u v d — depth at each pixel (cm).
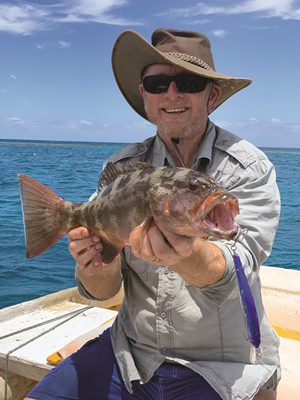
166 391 282
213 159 307
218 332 282
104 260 271
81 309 488
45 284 864
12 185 2619
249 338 228
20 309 476
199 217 198
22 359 380
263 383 276
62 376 306
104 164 345
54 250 1100
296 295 507
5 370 388
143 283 298
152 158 333
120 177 258
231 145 308
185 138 318
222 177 300
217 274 232
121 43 328
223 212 199
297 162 8750
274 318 494
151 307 291
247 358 285
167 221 209
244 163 297
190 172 215
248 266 256
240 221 276
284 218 1900
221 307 276
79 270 306
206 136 314
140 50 321
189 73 309
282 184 3547
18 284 860
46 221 282
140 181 236
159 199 216
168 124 312
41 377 374
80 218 272
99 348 316
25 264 986
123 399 293
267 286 530
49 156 7175
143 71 342
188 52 321
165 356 288
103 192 263
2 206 1820
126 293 311
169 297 283
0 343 406
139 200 233
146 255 210
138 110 394
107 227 258
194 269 224
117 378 297
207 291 245
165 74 314
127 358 294
